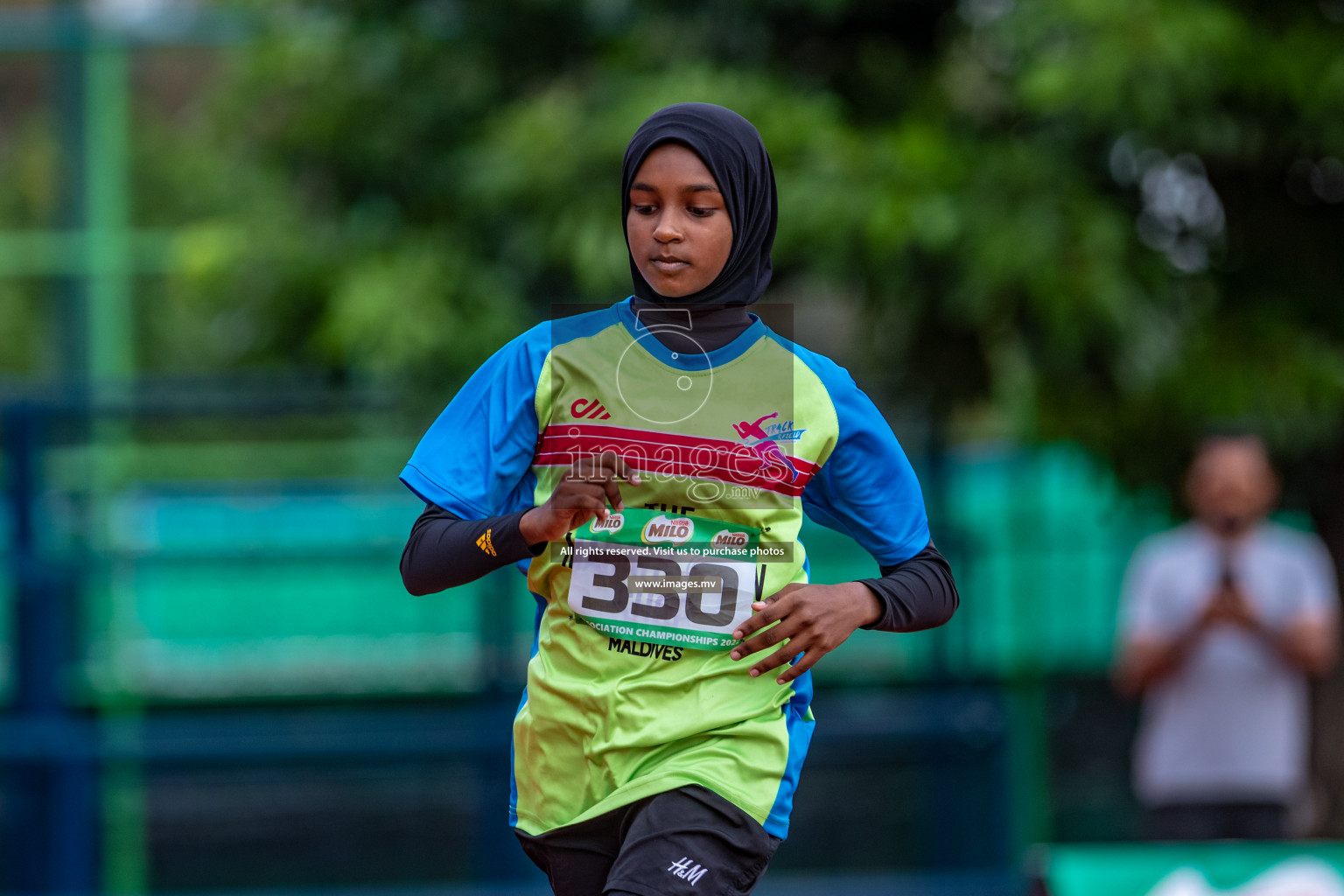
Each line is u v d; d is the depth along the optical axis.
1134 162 21.28
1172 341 21.39
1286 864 15.30
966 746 22.73
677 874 7.49
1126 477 22.97
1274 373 21.22
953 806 22.72
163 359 40.34
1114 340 19.81
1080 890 15.27
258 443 39.12
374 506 32.09
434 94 24.02
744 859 7.78
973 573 23.17
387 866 23.33
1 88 40.53
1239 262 22.73
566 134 21.23
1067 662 28.14
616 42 22.73
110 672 28.11
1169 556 19.91
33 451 24.44
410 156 24.09
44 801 22.73
